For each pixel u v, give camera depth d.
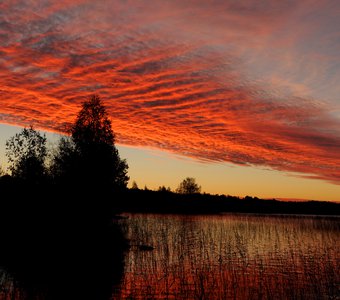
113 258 22.22
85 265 20.09
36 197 38.56
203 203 101.62
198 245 26.89
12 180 40.19
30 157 41.97
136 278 17.50
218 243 28.34
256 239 32.06
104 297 14.32
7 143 42.31
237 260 22.25
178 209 96.38
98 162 43.34
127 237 30.81
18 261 20.97
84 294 14.72
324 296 15.05
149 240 29.38
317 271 19.28
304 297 14.82
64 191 40.78
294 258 23.23
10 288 15.45
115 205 46.53
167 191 101.12
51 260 21.45
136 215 62.84
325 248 26.92
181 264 20.56
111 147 46.06
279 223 48.84
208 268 19.66
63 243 27.09
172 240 28.77
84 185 41.75
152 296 14.60
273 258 23.12
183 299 14.29
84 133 44.69
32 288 15.46
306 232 37.47
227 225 43.94
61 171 42.41
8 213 34.62
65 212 37.22
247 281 17.14
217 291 15.45
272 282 17.03
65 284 16.25
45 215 35.34
